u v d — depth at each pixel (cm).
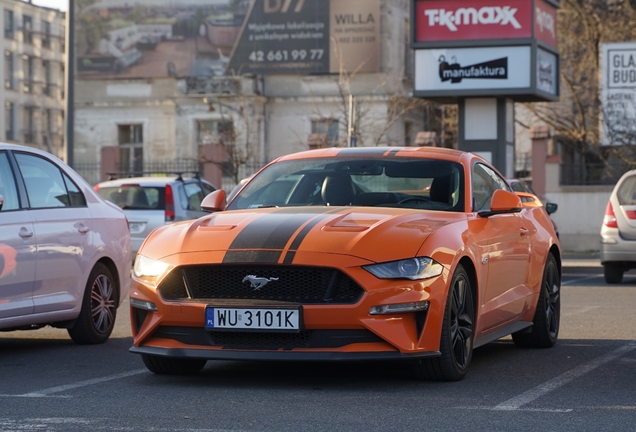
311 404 679
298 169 891
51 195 993
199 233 760
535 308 977
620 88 3181
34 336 1116
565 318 1275
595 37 3953
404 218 764
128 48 5156
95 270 1034
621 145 3144
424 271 718
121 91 5178
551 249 1038
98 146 5194
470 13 2652
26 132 7519
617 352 966
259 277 716
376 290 701
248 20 4978
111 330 1062
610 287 1817
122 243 1088
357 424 613
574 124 3975
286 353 708
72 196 1027
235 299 721
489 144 2705
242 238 735
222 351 720
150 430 597
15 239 922
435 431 594
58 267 973
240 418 631
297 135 4731
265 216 776
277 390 736
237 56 4997
